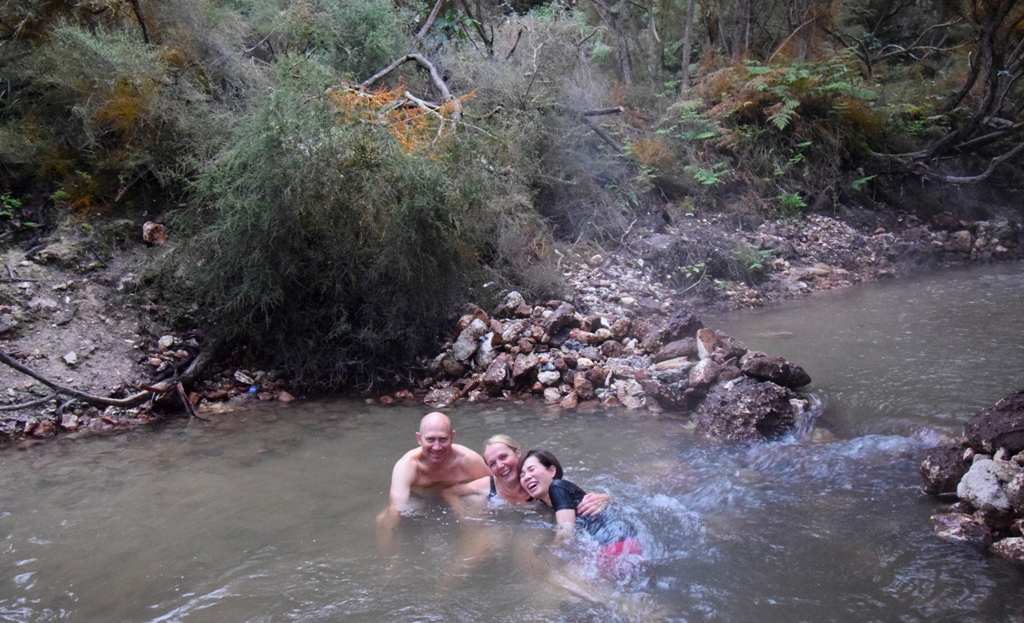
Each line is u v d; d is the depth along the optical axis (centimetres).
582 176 1109
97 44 851
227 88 956
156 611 373
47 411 660
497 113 1028
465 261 820
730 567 398
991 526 425
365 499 499
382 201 745
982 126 1438
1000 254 1281
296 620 360
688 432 615
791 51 1493
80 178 862
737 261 1080
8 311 730
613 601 369
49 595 391
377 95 838
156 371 730
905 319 904
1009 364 718
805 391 663
